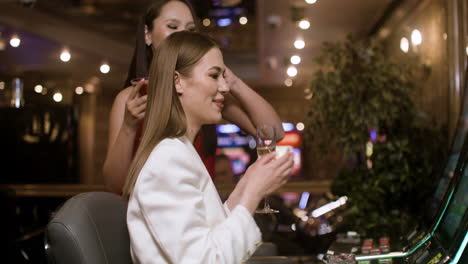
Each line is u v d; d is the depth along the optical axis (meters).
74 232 1.42
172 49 1.56
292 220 3.98
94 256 1.43
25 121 10.33
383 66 3.48
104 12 8.03
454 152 2.29
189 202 1.38
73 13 7.88
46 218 5.54
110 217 1.56
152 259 1.39
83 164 10.81
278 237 3.87
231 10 9.34
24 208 5.50
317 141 3.80
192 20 2.31
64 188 5.63
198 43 1.58
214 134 2.25
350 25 7.23
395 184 3.25
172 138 1.50
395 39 6.18
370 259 1.91
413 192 3.31
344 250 2.12
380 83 3.39
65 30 8.00
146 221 1.38
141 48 2.29
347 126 3.47
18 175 10.37
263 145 1.87
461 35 3.75
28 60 9.19
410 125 3.55
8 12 6.96
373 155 3.33
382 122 3.53
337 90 3.47
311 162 11.27
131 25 8.66
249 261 2.16
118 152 2.04
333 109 3.48
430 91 4.56
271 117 2.29
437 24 4.33
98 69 9.92
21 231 5.23
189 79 1.56
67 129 10.58
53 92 10.45
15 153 10.36
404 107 3.53
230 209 1.65
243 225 1.43
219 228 1.42
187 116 1.58
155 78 1.56
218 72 1.59
